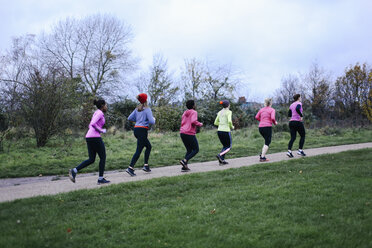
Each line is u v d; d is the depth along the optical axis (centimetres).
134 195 509
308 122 2192
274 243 323
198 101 2478
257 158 964
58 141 1283
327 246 313
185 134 746
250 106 2584
